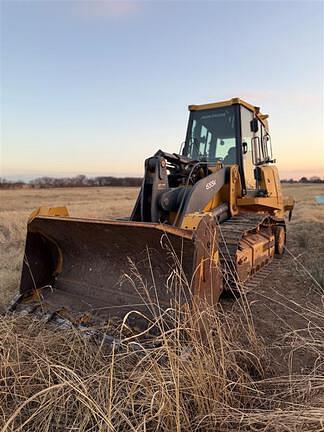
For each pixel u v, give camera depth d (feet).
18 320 11.47
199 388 7.88
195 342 8.66
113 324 11.02
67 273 14.42
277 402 8.25
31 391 8.25
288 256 26.81
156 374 7.70
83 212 63.52
